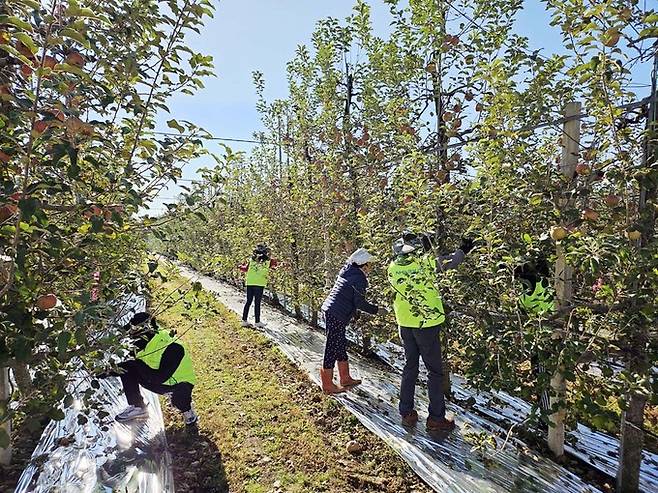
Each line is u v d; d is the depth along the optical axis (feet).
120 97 8.52
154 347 14.26
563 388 11.26
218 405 17.12
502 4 14.08
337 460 12.96
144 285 10.23
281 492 11.41
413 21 15.55
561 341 9.93
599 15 8.38
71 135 6.42
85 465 11.49
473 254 12.25
